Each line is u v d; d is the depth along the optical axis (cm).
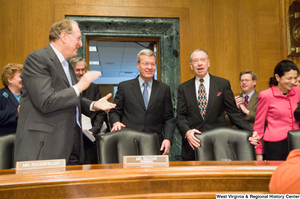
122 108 270
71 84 199
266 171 121
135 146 202
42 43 350
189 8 377
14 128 249
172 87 369
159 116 265
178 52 371
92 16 357
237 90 380
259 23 388
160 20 369
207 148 203
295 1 385
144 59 256
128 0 365
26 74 171
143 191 118
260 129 254
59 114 178
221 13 383
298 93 248
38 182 109
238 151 200
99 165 148
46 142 172
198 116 261
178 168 123
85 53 364
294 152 103
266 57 387
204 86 272
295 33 382
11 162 194
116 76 1166
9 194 107
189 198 118
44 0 353
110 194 115
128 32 370
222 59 380
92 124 290
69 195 112
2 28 345
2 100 251
